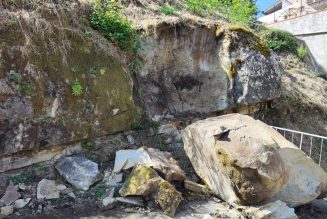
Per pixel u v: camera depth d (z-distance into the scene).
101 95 5.61
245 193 4.24
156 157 5.26
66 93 5.20
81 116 5.38
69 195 4.73
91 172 5.00
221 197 4.91
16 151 4.74
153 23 6.61
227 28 7.32
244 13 10.62
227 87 7.24
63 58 5.23
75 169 4.98
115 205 4.60
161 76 6.78
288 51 14.72
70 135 5.26
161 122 6.59
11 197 4.48
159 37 6.66
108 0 6.71
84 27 5.71
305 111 9.91
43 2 5.31
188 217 4.42
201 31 7.11
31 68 4.89
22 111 4.76
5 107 4.62
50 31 5.14
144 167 4.78
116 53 6.00
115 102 5.81
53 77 5.10
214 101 7.27
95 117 5.55
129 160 5.20
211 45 7.28
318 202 5.08
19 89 4.75
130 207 4.61
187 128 5.45
